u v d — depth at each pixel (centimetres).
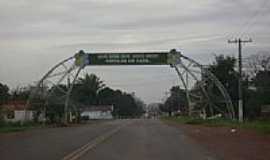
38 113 7569
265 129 4481
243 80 8662
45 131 5028
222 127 5631
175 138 3638
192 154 2239
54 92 7862
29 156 2112
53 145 2853
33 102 7425
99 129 5553
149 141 3259
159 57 6506
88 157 2064
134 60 6475
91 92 17288
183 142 3147
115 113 19125
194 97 8650
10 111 7619
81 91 16438
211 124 6431
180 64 6594
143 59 6494
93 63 6531
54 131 5019
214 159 1997
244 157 2089
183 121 8094
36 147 2684
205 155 2184
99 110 16312
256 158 2044
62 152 2328
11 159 1975
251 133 4197
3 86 9825
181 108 14975
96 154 2216
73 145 2850
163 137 3775
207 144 2936
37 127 6178
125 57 6431
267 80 8200
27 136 3988
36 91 7062
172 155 2186
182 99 15038
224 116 7988
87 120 11006
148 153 2295
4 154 2222
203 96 8275
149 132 4700
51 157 2062
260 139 3425
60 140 3388
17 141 3275
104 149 2530
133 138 3644
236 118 7325
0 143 3048
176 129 5422
